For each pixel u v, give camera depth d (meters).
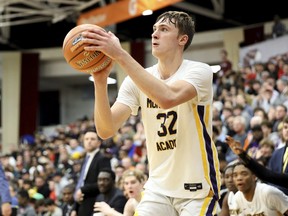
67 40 3.28
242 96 12.66
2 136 24.25
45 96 27.22
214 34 21.61
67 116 27.09
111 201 6.78
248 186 5.29
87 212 7.04
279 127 8.49
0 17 19.20
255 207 5.34
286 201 5.23
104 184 6.86
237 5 20.73
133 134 14.97
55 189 12.31
